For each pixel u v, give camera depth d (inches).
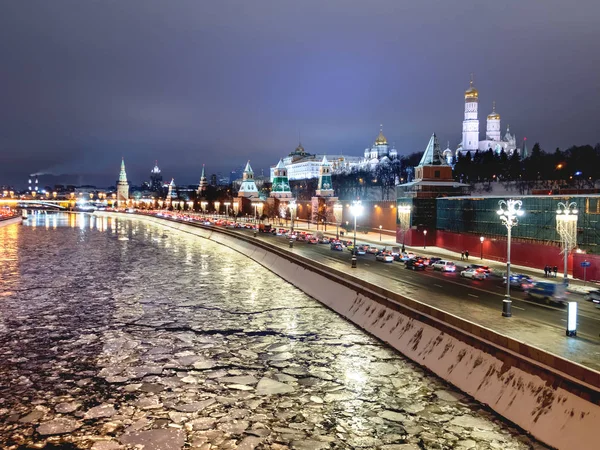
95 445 1064.2
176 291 2632.9
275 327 1904.5
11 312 2183.8
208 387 1355.8
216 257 4082.2
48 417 1192.2
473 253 3129.9
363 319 1867.6
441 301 1681.8
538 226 2581.2
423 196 3754.9
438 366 1360.7
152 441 1079.0
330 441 1070.4
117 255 4222.4
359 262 2787.9
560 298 1791.3
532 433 1009.5
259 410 1217.4
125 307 2271.2
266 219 7790.4
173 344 1723.7
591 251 2245.3
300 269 2785.4
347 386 1333.7
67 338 1798.7
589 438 892.6
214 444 1066.1
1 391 1339.8
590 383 925.8
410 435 1078.4
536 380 1052.5
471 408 1162.6
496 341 1186.0
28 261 3848.4
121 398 1294.3
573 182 6412.4
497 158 7849.4
